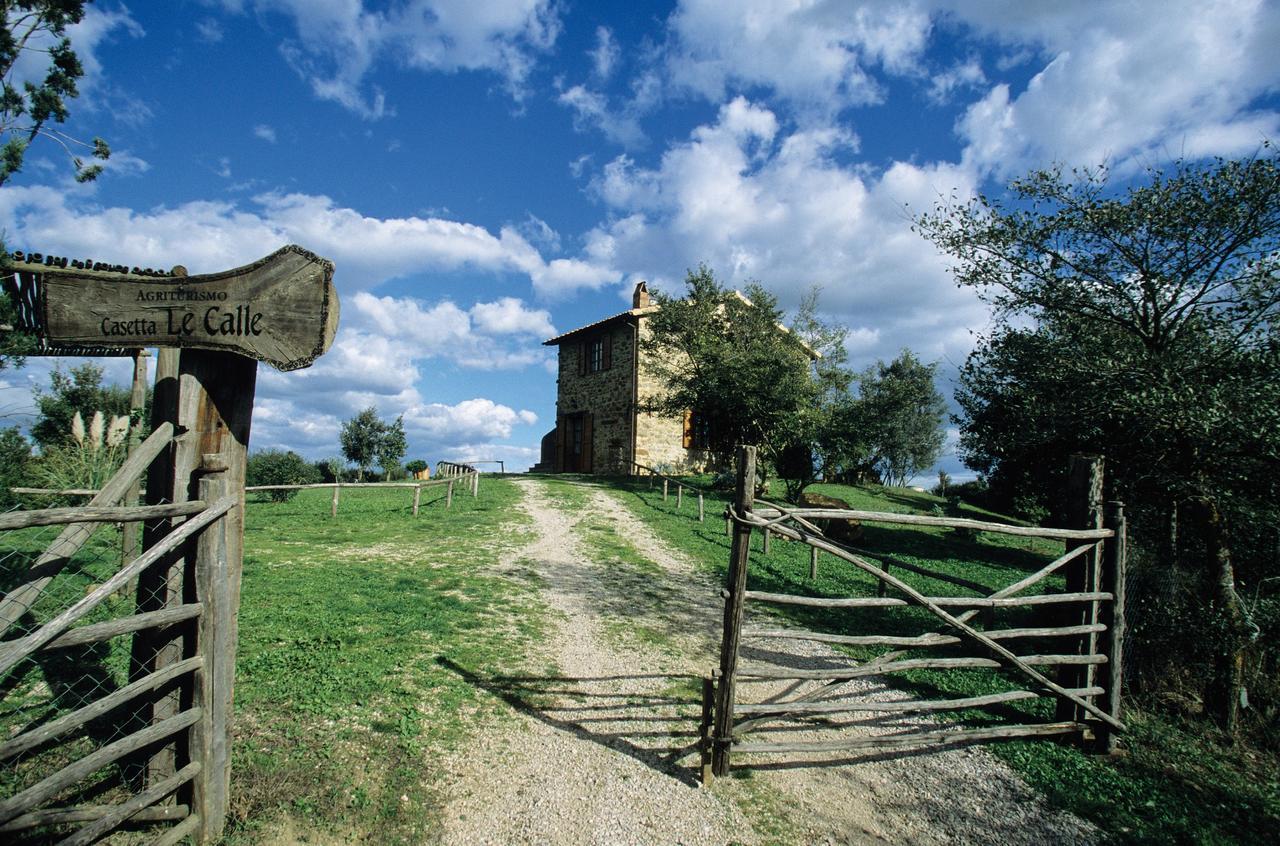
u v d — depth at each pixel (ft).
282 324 12.30
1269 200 25.13
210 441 12.28
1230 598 22.53
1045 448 36.73
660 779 15.98
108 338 12.07
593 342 100.78
